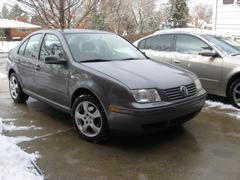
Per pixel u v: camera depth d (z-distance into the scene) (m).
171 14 29.80
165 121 3.49
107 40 4.91
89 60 4.16
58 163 3.23
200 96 3.95
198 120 4.79
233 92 5.46
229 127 4.46
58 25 8.22
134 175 3.00
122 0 33.09
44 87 4.62
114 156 3.42
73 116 3.96
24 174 2.73
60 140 3.88
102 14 33.25
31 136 4.00
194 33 6.30
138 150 3.59
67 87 4.06
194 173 3.04
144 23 38.47
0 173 2.67
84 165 3.19
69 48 4.23
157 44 6.99
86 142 3.81
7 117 4.85
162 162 3.28
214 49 5.77
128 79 3.49
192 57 6.06
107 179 2.92
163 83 3.56
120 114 3.36
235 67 5.35
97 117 3.67
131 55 4.80
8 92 6.89
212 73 5.70
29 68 5.02
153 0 36.94
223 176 2.98
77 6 8.52
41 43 4.90
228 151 3.58
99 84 3.56
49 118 4.83
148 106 3.30
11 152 3.11
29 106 5.57
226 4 10.71
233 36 10.72
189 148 3.66
